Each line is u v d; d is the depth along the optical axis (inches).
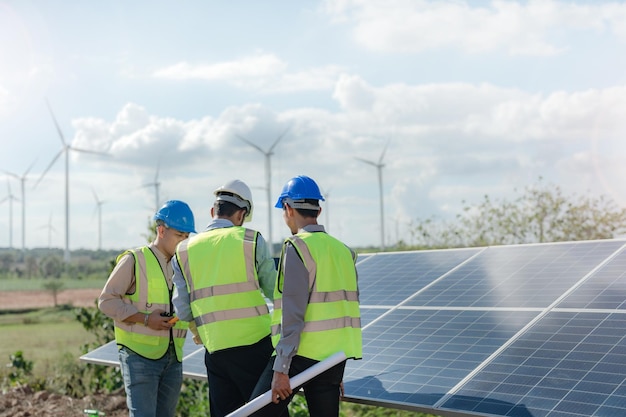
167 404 233.9
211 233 212.2
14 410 387.9
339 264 193.5
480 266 278.7
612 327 199.8
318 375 189.8
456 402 188.7
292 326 184.1
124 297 227.6
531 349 202.5
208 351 208.8
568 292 228.7
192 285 209.9
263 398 184.9
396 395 201.0
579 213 594.6
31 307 1833.2
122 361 226.4
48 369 517.7
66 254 3004.4
